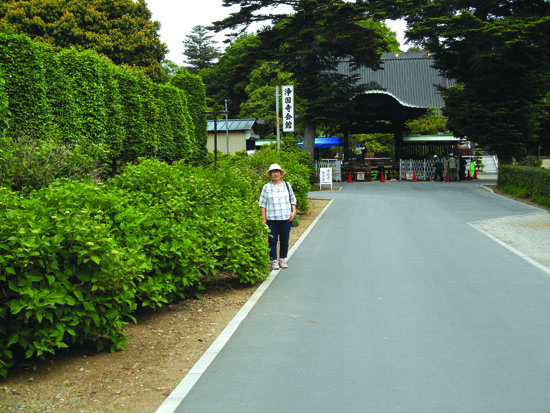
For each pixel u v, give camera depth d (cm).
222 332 642
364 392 458
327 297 807
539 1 3122
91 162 1030
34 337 504
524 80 3194
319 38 3716
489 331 624
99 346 571
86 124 1947
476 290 834
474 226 1614
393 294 815
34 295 484
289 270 1027
